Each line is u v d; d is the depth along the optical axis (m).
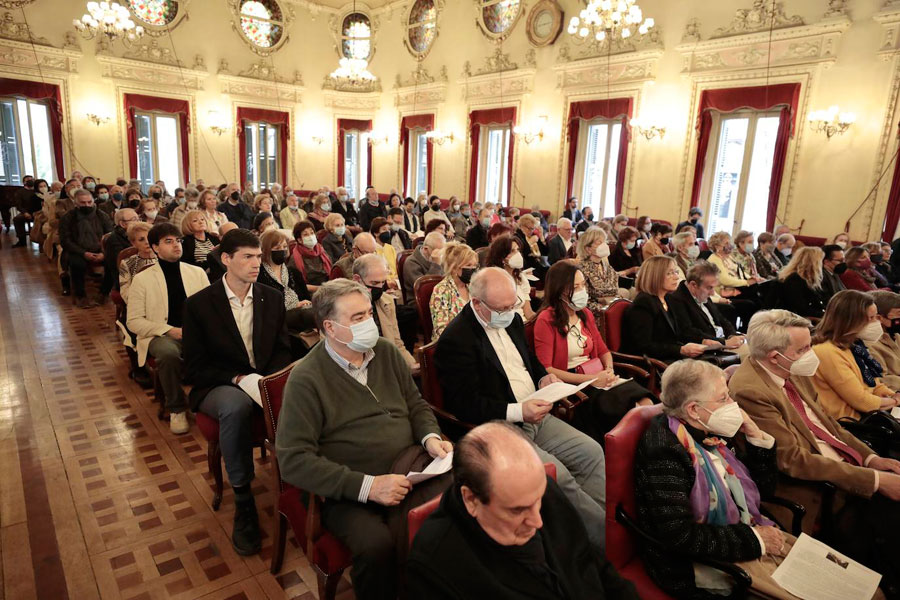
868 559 2.04
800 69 8.07
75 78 11.94
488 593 1.22
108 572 2.13
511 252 4.13
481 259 5.16
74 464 2.90
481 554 1.26
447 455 1.92
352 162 16.94
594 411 2.72
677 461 1.69
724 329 4.23
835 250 5.54
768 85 8.40
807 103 8.09
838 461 2.08
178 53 13.28
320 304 1.96
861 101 7.60
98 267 6.10
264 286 2.86
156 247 3.35
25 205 9.50
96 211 6.56
